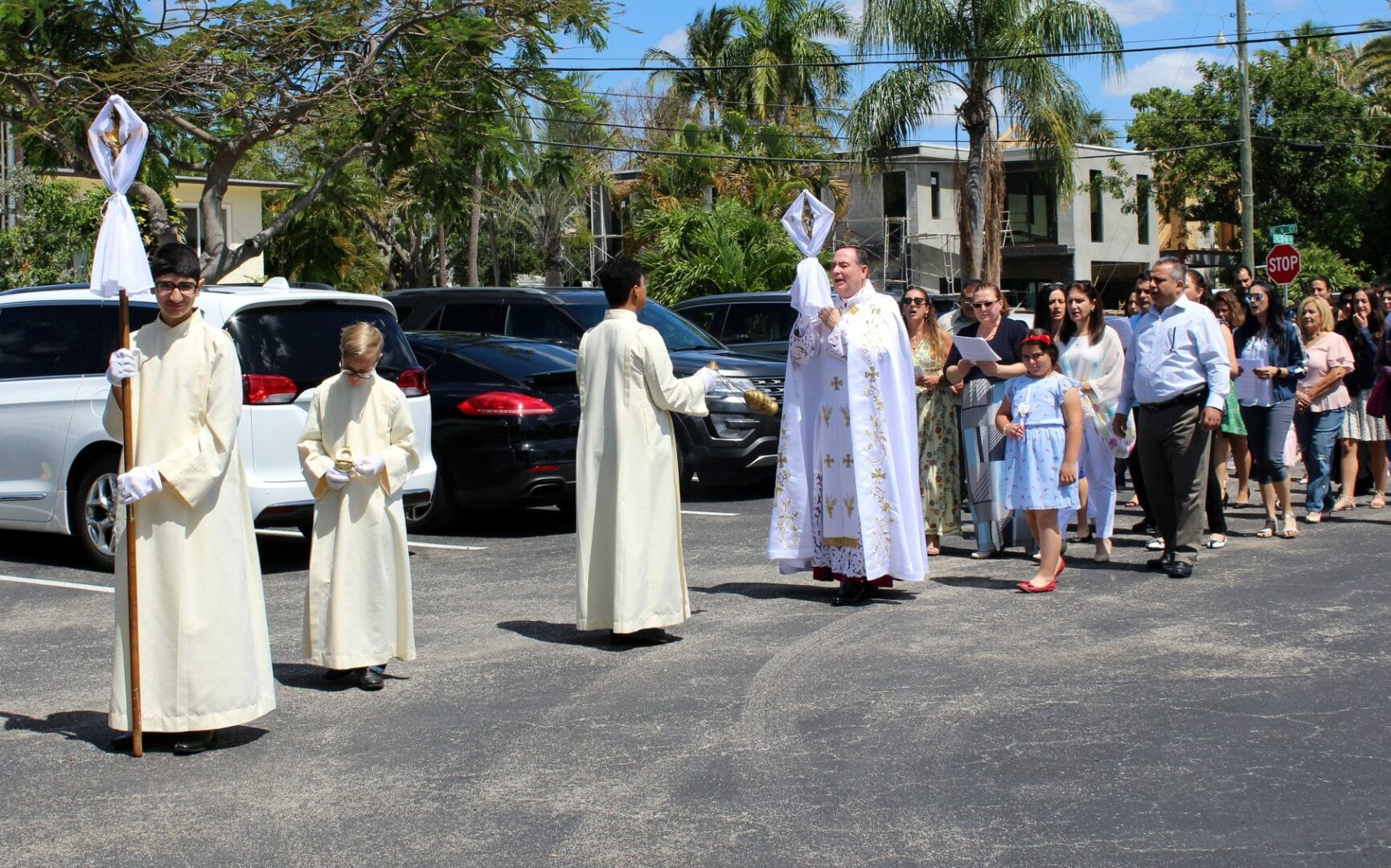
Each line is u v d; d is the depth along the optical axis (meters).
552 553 10.58
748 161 37.72
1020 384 8.58
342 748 5.68
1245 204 31.23
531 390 11.45
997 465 9.73
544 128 35.00
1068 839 4.49
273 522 9.36
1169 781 5.01
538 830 4.70
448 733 5.84
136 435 5.60
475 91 18.02
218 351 5.62
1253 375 10.34
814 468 8.35
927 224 45.25
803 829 4.64
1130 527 11.25
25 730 6.02
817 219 8.12
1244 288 10.56
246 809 4.99
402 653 6.73
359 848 4.59
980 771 5.17
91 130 5.61
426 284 41.50
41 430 10.06
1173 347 8.84
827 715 5.92
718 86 43.16
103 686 6.76
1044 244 47.75
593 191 45.56
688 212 30.50
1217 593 8.30
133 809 5.00
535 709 6.15
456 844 4.60
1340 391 11.16
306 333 9.63
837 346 8.09
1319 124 40.03
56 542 11.71
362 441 6.59
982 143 29.58
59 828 4.82
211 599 5.60
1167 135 41.25
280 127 18.02
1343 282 38.16
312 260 32.53
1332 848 4.37
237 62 17.12
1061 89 28.73
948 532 10.06
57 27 16.89
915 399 8.33
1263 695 6.05
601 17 17.66
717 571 9.54
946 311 18.47
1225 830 4.53
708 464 13.17
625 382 7.17
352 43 17.88
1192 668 6.55
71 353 10.09
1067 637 7.22
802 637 7.38
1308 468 11.29
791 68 41.97
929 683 6.38
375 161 19.23
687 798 4.97
